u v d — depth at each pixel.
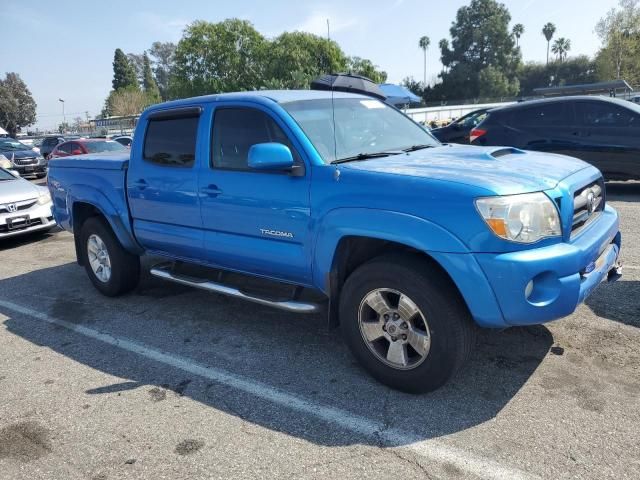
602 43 47.31
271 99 3.86
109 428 3.10
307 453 2.76
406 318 3.12
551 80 78.81
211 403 3.32
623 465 2.52
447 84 72.75
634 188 9.86
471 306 2.87
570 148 9.09
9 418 3.28
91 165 5.30
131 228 4.98
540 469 2.52
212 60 48.19
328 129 3.80
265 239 3.78
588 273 3.12
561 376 3.34
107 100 85.75
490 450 2.68
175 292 5.58
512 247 2.78
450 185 2.89
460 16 73.69
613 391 3.14
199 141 4.19
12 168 18.55
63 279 6.41
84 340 4.45
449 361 3.02
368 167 3.31
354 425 2.98
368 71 43.00
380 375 3.33
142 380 3.68
